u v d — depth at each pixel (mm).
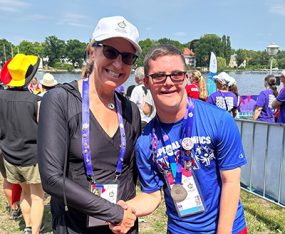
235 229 1878
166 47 1736
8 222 4324
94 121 1711
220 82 6113
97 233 1746
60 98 1664
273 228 4035
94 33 1706
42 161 1573
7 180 3871
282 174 4133
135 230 1913
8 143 3520
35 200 3604
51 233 3967
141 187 1982
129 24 1692
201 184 1813
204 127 1744
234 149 1756
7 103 3461
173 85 1694
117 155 1769
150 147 1852
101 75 1710
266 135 4379
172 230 1952
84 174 1695
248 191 4820
